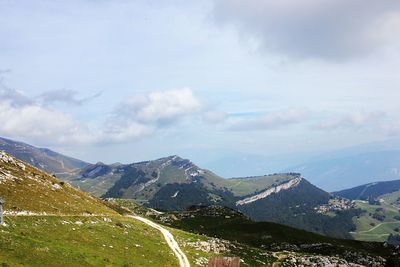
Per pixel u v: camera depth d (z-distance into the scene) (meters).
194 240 100.75
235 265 34.91
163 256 75.12
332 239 153.38
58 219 75.44
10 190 82.25
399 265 113.06
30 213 74.06
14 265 44.97
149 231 95.94
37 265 47.88
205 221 174.50
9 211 70.88
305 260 101.81
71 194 107.12
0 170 92.69
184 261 77.25
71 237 65.94
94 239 69.44
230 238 138.50
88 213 91.12
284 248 129.38
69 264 51.94
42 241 57.81
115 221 92.19
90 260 56.50
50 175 116.94
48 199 88.31
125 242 75.12
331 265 99.31
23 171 102.12
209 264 34.78
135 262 64.31
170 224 154.75
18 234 57.88
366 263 119.25
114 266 57.94
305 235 149.50
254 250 107.12
